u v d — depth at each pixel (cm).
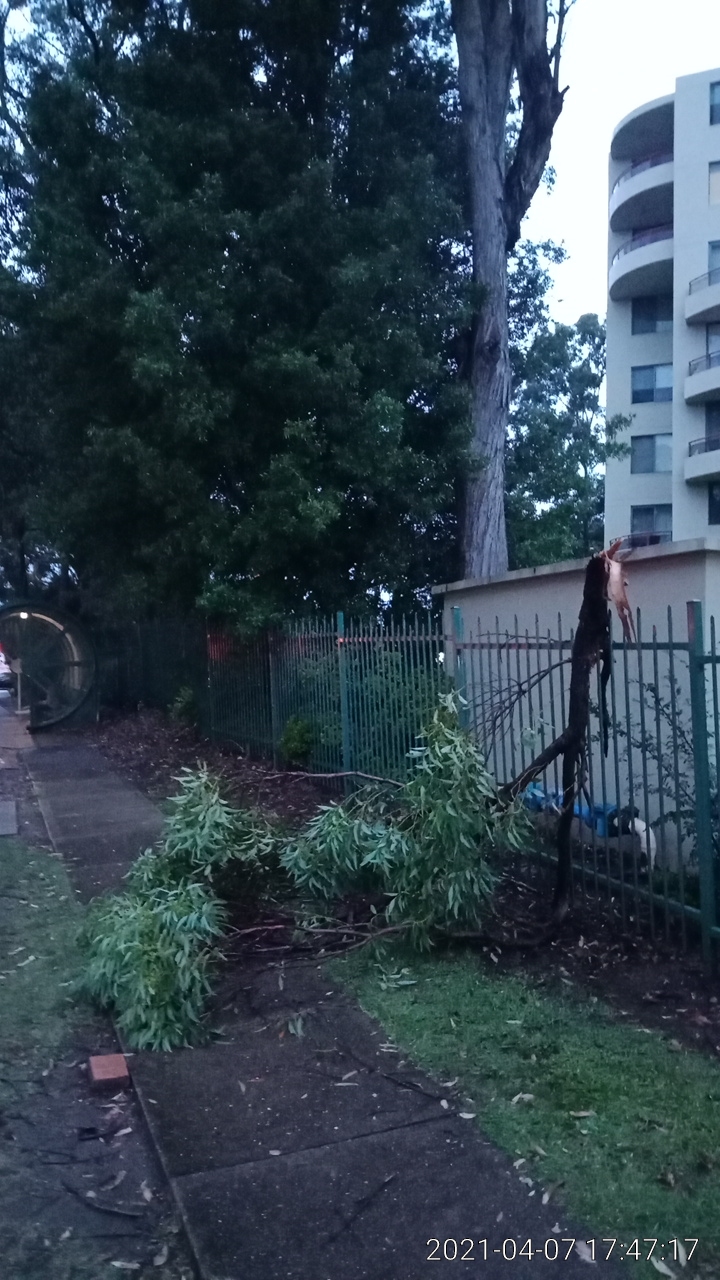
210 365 1279
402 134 1432
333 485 1276
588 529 2533
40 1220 402
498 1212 389
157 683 1931
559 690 814
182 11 1388
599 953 627
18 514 2161
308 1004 589
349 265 1237
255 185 1320
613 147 3559
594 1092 466
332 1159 429
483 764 636
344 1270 362
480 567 1416
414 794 630
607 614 630
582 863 698
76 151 1373
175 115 1313
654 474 3497
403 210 1301
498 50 1433
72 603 2180
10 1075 517
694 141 3197
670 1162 412
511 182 1473
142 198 1250
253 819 711
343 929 652
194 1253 374
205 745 1554
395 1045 530
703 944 586
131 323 1196
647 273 3369
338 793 1099
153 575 1444
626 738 656
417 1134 445
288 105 1398
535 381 1808
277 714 1283
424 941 625
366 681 1032
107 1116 480
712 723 656
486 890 633
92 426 1338
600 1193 395
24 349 1545
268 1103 479
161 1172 429
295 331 1291
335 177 1372
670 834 679
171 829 682
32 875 880
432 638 916
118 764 1504
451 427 1389
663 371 3509
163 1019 540
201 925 585
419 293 1355
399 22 1429
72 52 1636
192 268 1239
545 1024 538
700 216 3188
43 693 1936
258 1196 405
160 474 1266
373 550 1381
